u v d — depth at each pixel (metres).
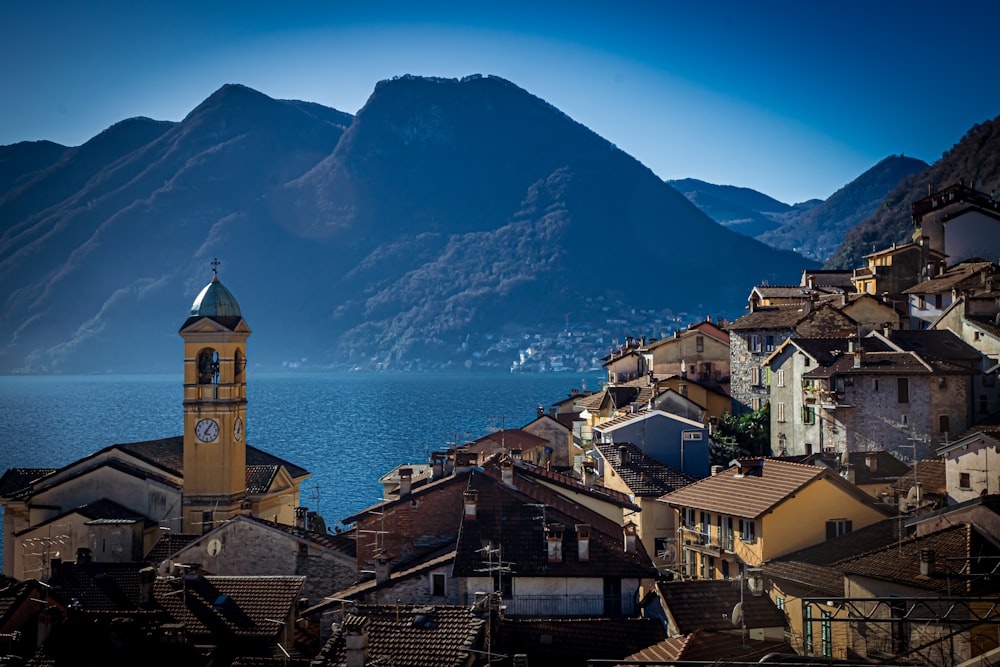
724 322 168.88
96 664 53.59
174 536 87.06
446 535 70.31
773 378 116.81
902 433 99.75
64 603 62.88
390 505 71.06
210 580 64.88
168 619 59.88
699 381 141.75
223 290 103.38
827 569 66.00
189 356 101.00
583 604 60.62
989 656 43.66
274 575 75.38
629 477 93.88
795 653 52.94
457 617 50.75
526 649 53.28
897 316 125.94
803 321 122.69
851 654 59.03
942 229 142.25
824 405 103.75
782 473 78.19
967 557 55.69
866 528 72.81
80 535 95.00
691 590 57.69
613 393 131.38
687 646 49.44
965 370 99.38
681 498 84.56
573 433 144.25
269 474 109.38
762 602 57.53
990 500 61.81
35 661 53.84
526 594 60.81
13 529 100.31
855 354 102.50
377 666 46.81
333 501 172.25
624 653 53.09
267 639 58.69
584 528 62.06
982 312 107.62
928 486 80.94
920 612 54.81
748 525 75.25
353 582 74.94
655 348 151.50
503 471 73.56
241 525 76.50
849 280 167.62
